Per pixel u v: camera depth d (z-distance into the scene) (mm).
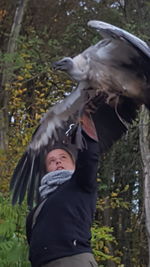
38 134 5145
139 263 19516
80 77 5188
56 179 4594
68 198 4422
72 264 4266
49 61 14602
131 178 18328
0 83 14258
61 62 5266
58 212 4387
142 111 13211
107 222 18797
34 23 17016
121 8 16641
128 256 19484
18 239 6250
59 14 16906
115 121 5148
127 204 16391
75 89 5211
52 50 15492
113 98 5137
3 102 13766
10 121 14391
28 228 4590
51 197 4477
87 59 5191
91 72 5141
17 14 14547
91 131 4570
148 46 5035
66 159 4707
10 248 6094
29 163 5160
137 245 19469
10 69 13375
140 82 5160
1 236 6188
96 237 9289
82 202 4438
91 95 5152
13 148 11852
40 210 4500
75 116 5105
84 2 16719
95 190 4547
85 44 16094
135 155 17734
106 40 5254
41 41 14289
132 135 17094
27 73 13648
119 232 19484
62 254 4285
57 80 14523
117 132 5148
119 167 18047
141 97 5188
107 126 5133
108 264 17562
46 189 4605
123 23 15953
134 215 19375
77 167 4465
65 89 14648
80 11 16469
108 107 5141
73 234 4328
